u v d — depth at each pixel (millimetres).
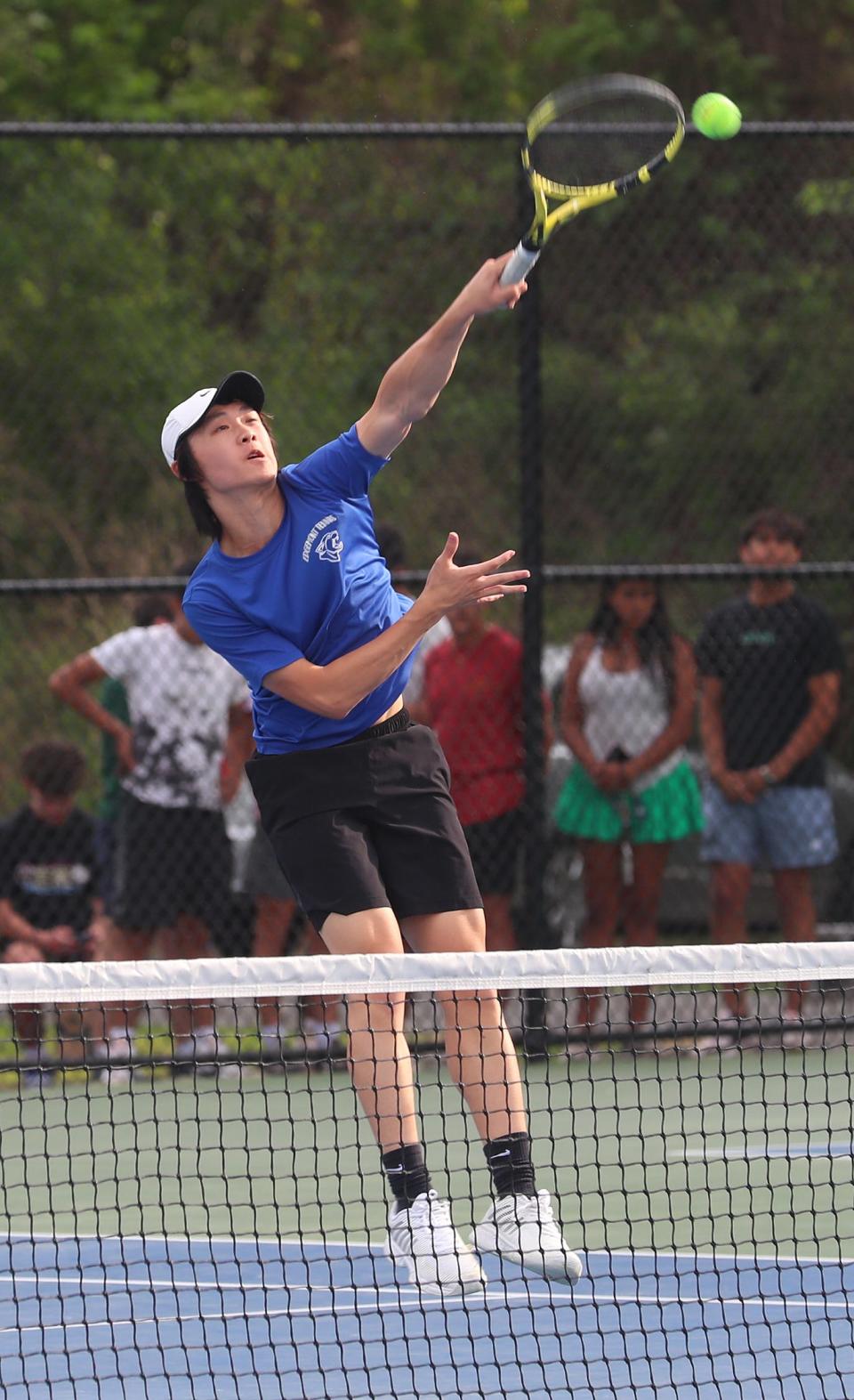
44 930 26141
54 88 57719
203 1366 12938
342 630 13023
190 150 31625
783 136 24672
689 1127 21219
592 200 12141
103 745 26188
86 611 33031
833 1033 26469
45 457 32438
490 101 60312
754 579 25250
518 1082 13125
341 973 12266
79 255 31656
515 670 25219
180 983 12242
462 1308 14273
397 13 62750
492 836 25250
